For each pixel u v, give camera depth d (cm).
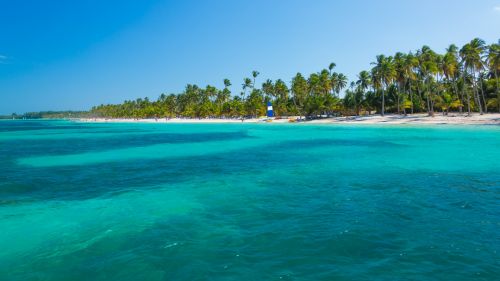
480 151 3194
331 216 1348
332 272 884
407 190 1756
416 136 4888
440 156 2928
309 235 1144
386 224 1238
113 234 1194
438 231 1159
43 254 1041
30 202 1655
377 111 10412
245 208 1491
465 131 5338
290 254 1001
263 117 13025
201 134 7050
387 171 2311
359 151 3450
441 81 9669
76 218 1387
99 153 3809
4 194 1822
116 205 1583
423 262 930
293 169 2486
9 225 1305
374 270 889
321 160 2905
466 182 1923
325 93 11106
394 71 8556
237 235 1160
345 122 8769
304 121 10094
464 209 1409
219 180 2138
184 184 2034
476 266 901
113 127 12412
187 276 884
